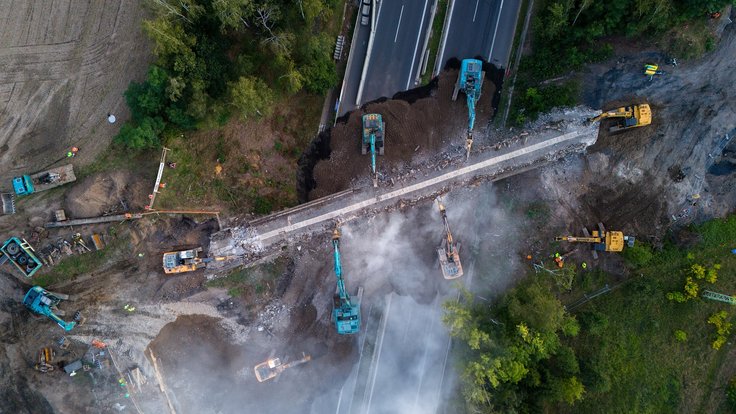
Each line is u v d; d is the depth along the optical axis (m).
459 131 55.94
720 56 50.78
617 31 51.19
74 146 54.00
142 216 53.25
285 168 56.12
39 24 53.78
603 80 53.50
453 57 56.44
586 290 54.22
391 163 55.50
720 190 53.81
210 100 51.28
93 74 54.12
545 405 53.44
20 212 53.09
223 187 54.56
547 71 54.75
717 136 53.31
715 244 53.38
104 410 53.50
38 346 52.75
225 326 54.91
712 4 46.44
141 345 53.84
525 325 49.25
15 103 54.00
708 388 53.28
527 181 55.34
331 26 55.66
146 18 53.69
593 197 54.28
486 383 50.81
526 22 55.81
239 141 54.91
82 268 53.12
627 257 52.53
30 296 51.69
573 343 53.84
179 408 54.75
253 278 54.59
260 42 50.62
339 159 55.81
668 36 50.50
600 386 51.09
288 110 55.81
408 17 56.34
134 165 53.81
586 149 54.53
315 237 54.78
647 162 53.81
